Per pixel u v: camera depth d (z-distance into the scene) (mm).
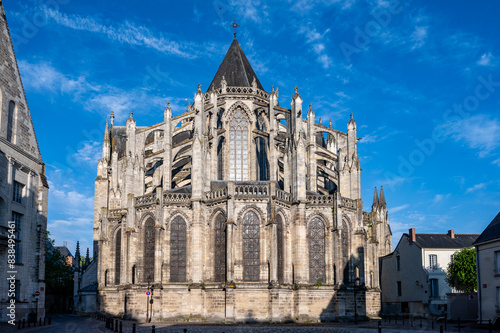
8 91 53094
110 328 48406
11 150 52781
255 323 60500
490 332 42406
